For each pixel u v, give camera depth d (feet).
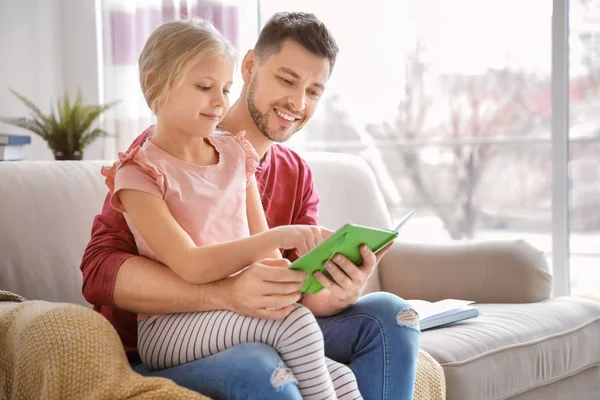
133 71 11.34
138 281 4.33
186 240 4.22
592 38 12.52
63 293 5.67
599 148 12.87
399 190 13.88
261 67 5.57
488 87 13.33
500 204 13.93
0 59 11.23
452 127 13.55
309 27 5.54
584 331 7.06
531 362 6.36
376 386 4.69
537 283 7.53
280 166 5.93
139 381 3.71
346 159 8.32
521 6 13.05
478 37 13.17
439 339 5.94
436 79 13.32
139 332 4.49
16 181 5.73
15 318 4.42
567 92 10.29
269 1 12.50
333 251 4.08
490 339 6.13
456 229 14.12
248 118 5.69
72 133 9.94
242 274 4.11
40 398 3.84
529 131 13.56
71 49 11.76
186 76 4.49
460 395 5.63
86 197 5.99
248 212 5.02
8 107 11.29
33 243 5.62
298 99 5.50
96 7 11.63
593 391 7.27
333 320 4.95
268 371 3.72
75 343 3.92
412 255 7.84
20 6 11.39
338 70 13.17
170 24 4.63
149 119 11.39
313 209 6.08
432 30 13.16
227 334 4.05
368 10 13.03
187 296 4.24
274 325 4.00
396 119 13.38
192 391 3.68
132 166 4.40
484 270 7.60
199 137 4.73
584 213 13.12
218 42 4.57
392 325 4.73
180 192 4.47
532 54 13.16
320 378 3.96
